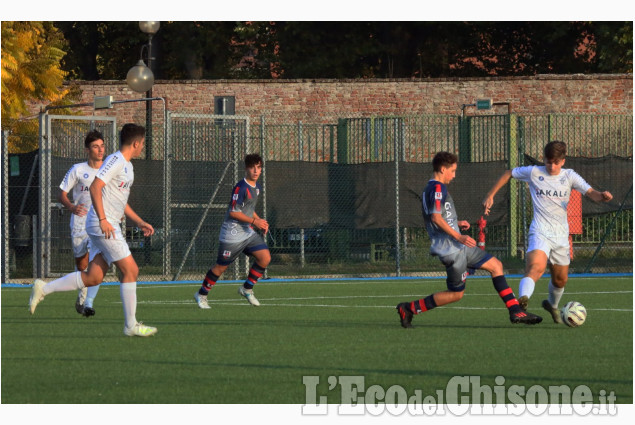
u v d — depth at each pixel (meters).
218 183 62.91
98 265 34.94
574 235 73.81
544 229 36.16
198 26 115.06
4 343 30.75
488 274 66.69
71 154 67.19
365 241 70.06
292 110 87.94
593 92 87.00
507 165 67.81
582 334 32.94
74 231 40.66
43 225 61.62
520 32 115.38
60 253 62.97
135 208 62.97
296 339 31.80
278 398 21.73
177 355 27.95
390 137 83.06
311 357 27.52
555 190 36.03
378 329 34.69
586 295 49.97
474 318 38.31
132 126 32.03
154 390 22.53
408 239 73.12
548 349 29.17
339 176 65.44
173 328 35.22
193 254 64.75
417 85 87.44
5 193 61.50
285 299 48.38
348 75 114.75
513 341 31.05
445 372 24.95
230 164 63.78
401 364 26.23
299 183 64.50
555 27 110.19
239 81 88.19
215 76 118.25
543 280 61.34
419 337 32.25
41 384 23.27
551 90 86.88
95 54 119.31
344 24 111.00
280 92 88.00
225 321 37.72
